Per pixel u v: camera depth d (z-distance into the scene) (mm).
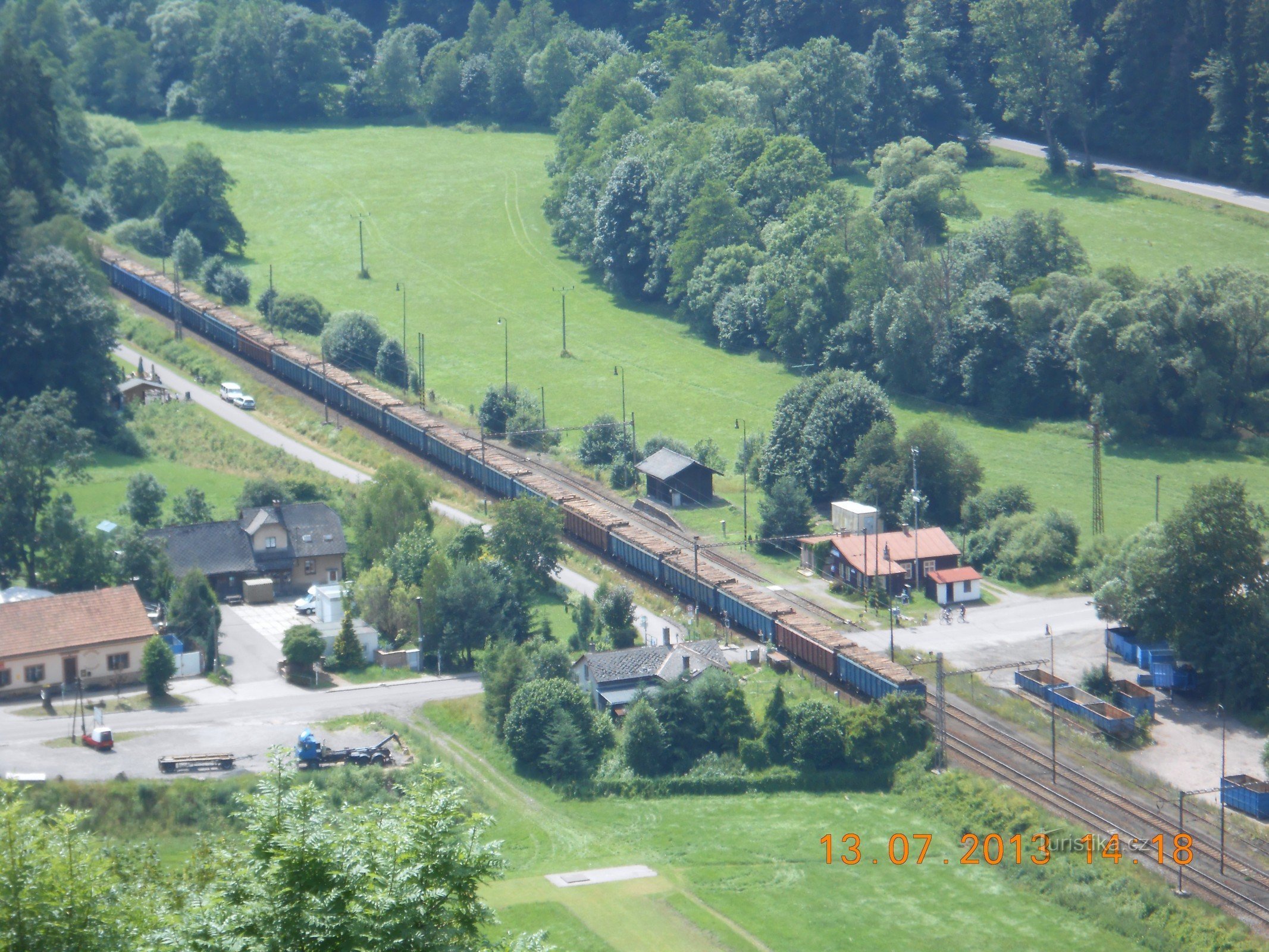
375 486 152750
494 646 126062
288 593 147125
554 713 112688
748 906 93250
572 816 106938
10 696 120375
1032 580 148125
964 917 91375
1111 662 127000
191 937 43969
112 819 100812
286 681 125875
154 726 114812
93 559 138500
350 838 45812
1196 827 98750
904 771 109562
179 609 130250
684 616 139625
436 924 43750
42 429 144500
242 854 46656
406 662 130125
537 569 145125
